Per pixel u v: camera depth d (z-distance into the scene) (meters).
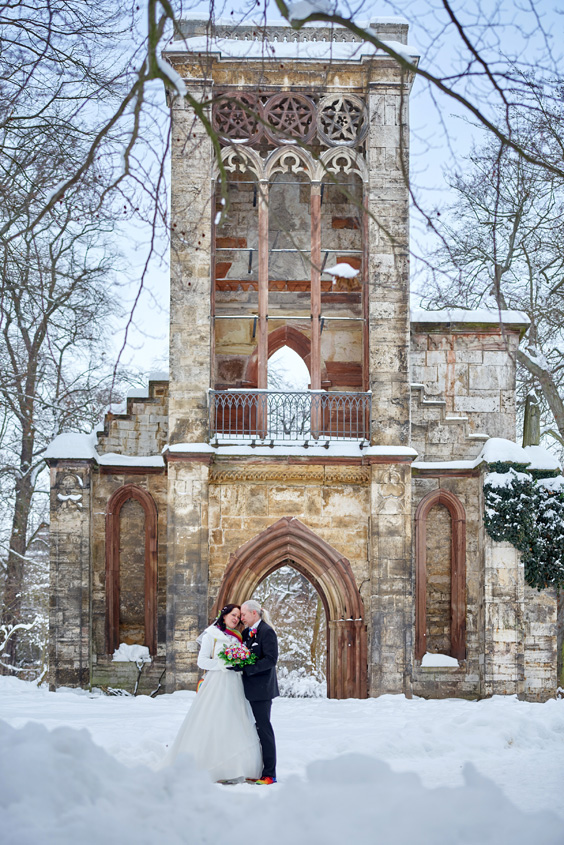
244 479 24.17
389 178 25.02
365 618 23.89
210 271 24.78
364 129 25.47
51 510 24.41
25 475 31.58
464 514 25.14
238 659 10.27
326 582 24.03
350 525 24.23
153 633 25.17
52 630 24.06
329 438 24.55
